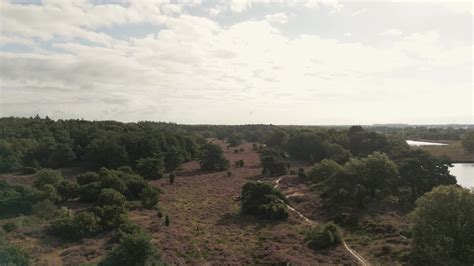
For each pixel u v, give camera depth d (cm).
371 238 4031
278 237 4000
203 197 5972
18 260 2788
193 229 4303
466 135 12550
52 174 5947
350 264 3297
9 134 9819
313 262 3322
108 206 4438
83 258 3278
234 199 5806
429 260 3212
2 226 3959
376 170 5494
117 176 5875
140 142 8775
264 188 5197
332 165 6631
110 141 8412
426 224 3312
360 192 5053
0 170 7981
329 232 3809
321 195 5697
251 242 3897
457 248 3191
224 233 4172
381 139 9575
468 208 3241
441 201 3309
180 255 3419
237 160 10638
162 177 7838
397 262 3328
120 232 3809
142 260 2838
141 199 5544
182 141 10712
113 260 2847
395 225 4262
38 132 10206
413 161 5719
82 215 4072
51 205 4669
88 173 6062
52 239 3784
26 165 8344
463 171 9844
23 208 4697
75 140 9856
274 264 3303
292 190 6300
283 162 8256
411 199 5500
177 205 5425
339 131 11425
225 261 3341
